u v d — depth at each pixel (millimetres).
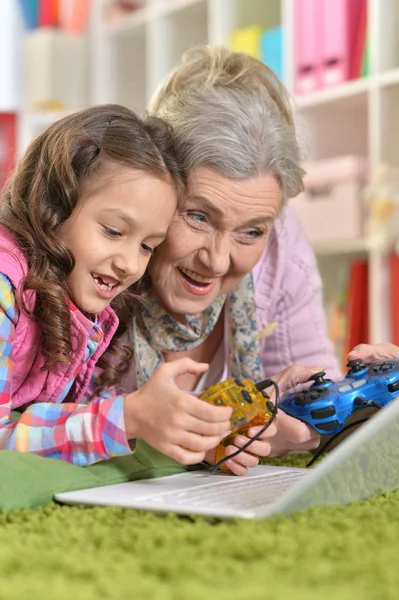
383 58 2846
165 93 1356
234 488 943
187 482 1001
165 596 514
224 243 1232
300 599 504
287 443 1217
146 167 1119
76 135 1127
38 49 4121
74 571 583
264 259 1604
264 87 1350
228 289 1339
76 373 1181
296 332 1664
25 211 1134
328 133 3145
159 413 945
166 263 1267
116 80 4121
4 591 534
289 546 637
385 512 794
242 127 1196
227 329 1470
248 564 612
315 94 3027
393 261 2826
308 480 770
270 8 3482
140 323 1385
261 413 1052
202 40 3590
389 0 2850
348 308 2961
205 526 727
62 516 804
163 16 3721
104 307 1155
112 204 1100
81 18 4211
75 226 1115
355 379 1136
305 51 3068
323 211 2986
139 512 813
